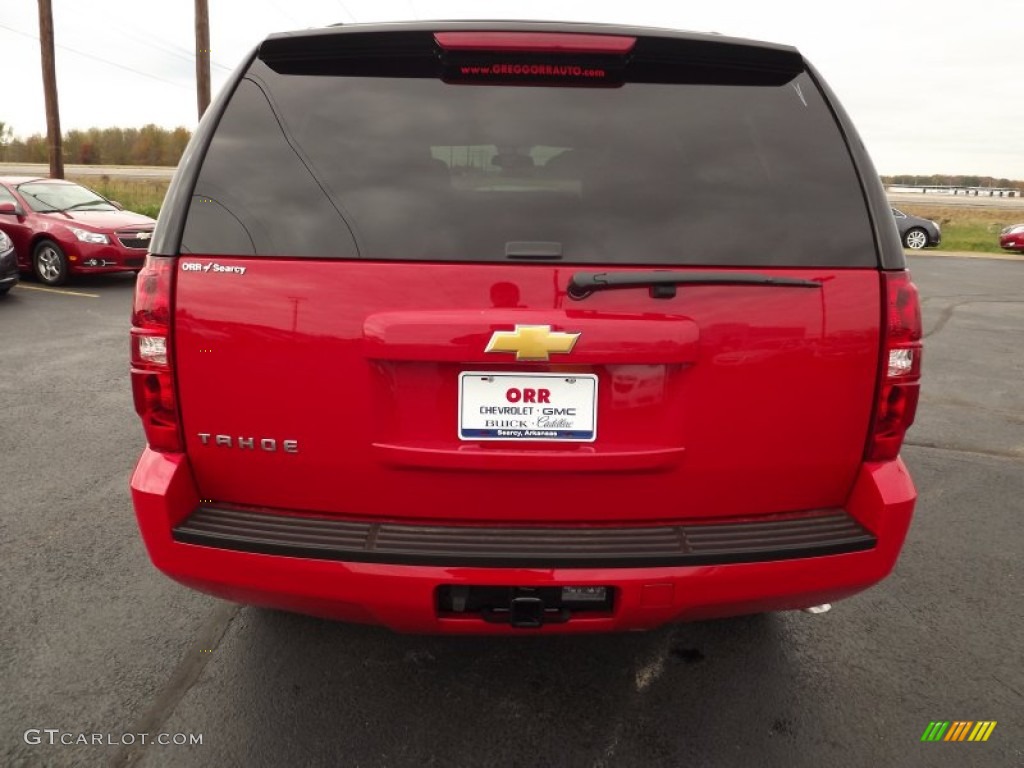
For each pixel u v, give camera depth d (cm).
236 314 186
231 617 284
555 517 195
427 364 185
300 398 188
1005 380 700
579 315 180
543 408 187
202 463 197
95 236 1127
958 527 378
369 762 213
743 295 185
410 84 201
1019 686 253
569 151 193
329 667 255
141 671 252
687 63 205
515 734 225
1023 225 2442
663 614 191
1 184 1202
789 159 196
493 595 192
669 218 186
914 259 2175
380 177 189
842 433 194
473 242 182
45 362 687
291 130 195
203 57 1986
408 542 187
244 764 212
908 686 251
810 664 262
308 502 197
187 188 191
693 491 194
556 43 196
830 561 193
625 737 224
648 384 187
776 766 214
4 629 274
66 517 369
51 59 2009
